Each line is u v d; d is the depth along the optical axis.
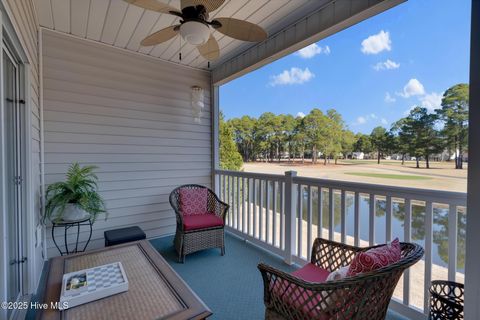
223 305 2.09
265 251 3.22
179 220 3.01
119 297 1.35
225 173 4.02
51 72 2.96
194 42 1.84
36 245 2.37
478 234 1.26
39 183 2.76
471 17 1.27
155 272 1.65
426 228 1.75
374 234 2.06
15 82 2.00
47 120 2.94
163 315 1.21
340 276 1.27
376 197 2.12
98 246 3.32
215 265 2.83
